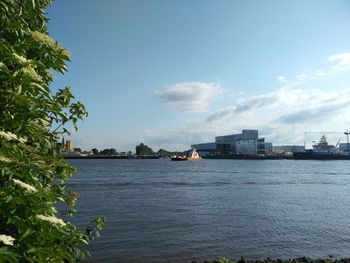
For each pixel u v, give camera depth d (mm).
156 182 70375
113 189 54625
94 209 34281
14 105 3359
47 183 4281
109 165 167250
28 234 3275
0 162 3271
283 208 38344
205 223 29000
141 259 18859
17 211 3318
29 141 3979
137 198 43969
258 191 55438
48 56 3990
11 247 3289
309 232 26719
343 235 25859
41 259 3391
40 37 3857
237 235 25141
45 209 3490
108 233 24203
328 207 39531
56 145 4414
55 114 4008
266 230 27062
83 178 80625
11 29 3527
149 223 28203
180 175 95750
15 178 3432
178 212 33969
